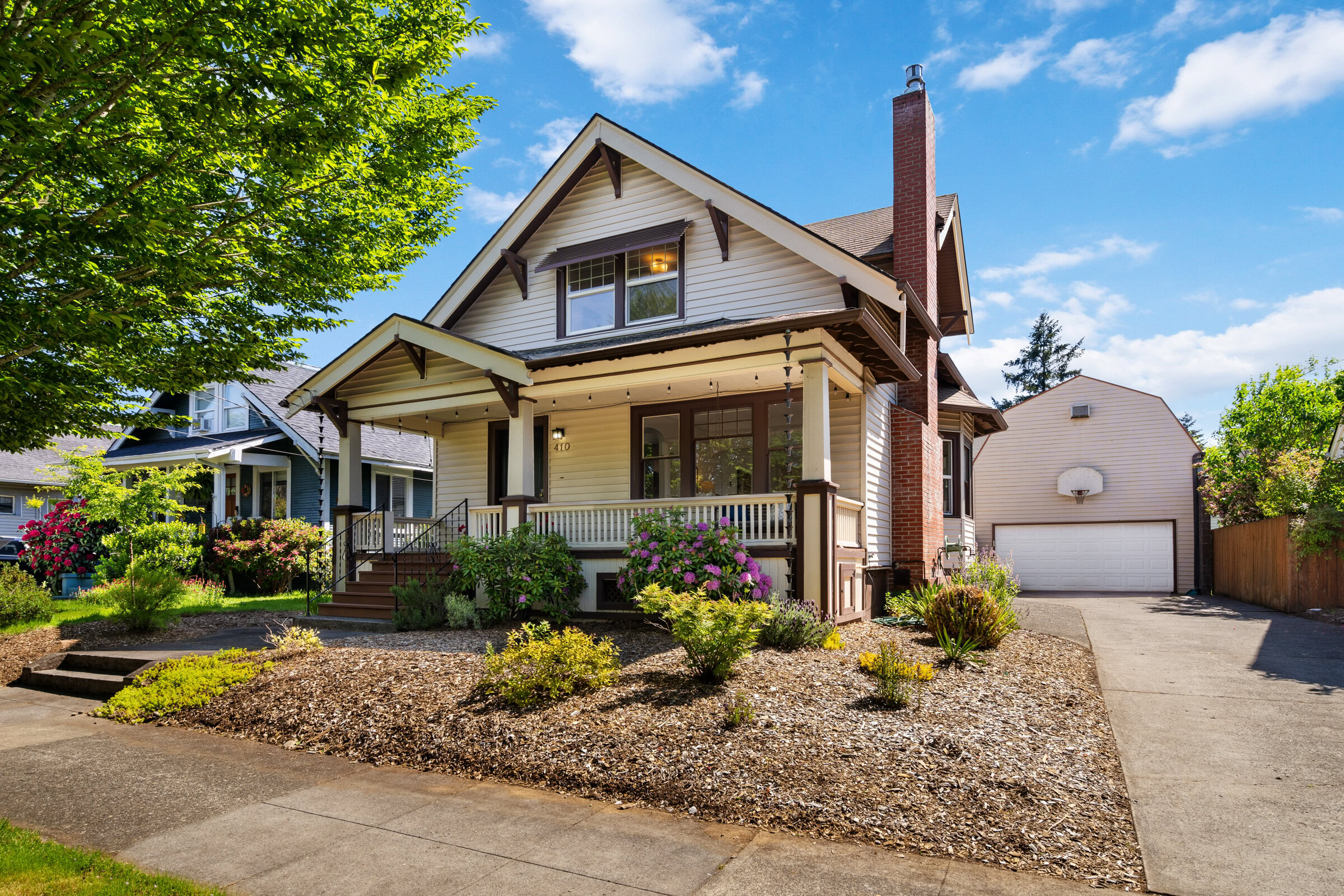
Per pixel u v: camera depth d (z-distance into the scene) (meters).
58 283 7.59
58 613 13.83
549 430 15.66
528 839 4.65
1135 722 6.82
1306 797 5.09
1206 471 22.62
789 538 10.84
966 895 3.86
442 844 4.59
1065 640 11.05
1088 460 24.77
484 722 6.55
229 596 18.59
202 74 6.46
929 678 7.73
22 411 7.80
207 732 7.28
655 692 7.04
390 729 6.71
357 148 8.20
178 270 7.42
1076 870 4.13
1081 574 24.47
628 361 11.72
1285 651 10.36
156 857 4.41
